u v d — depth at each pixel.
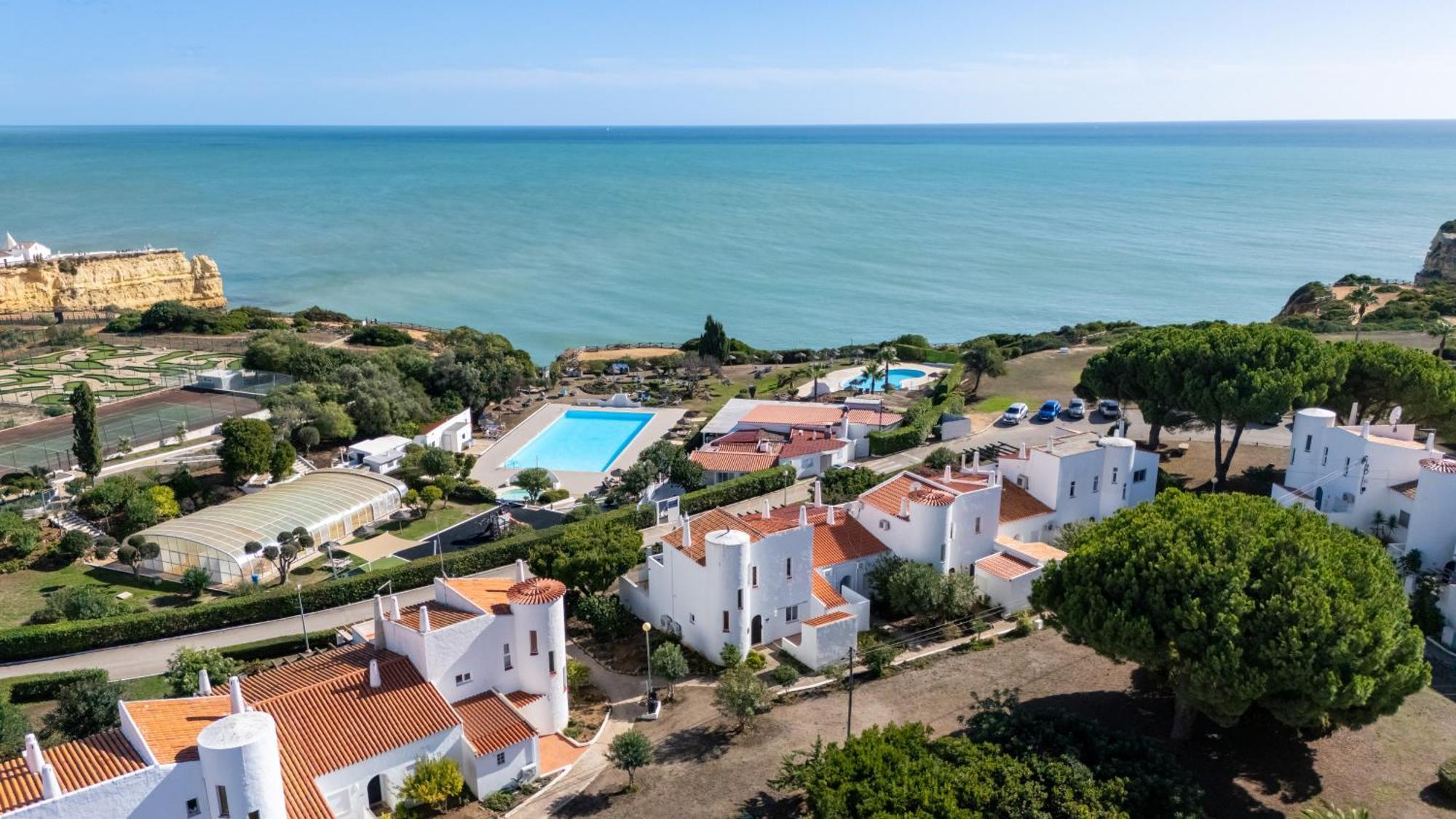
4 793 38.47
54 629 64.38
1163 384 89.31
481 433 119.06
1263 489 87.75
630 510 85.25
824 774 44.66
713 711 58.47
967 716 56.88
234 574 73.69
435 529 86.44
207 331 164.38
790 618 67.25
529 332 192.88
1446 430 84.25
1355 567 49.56
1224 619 46.94
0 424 106.62
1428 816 47.38
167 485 87.31
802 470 99.19
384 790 49.47
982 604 71.81
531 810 49.81
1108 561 52.97
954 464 96.75
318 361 123.50
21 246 196.38
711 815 48.88
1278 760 51.88
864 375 132.25
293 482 90.81
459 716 51.97
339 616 70.50
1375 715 46.97
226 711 47.22
